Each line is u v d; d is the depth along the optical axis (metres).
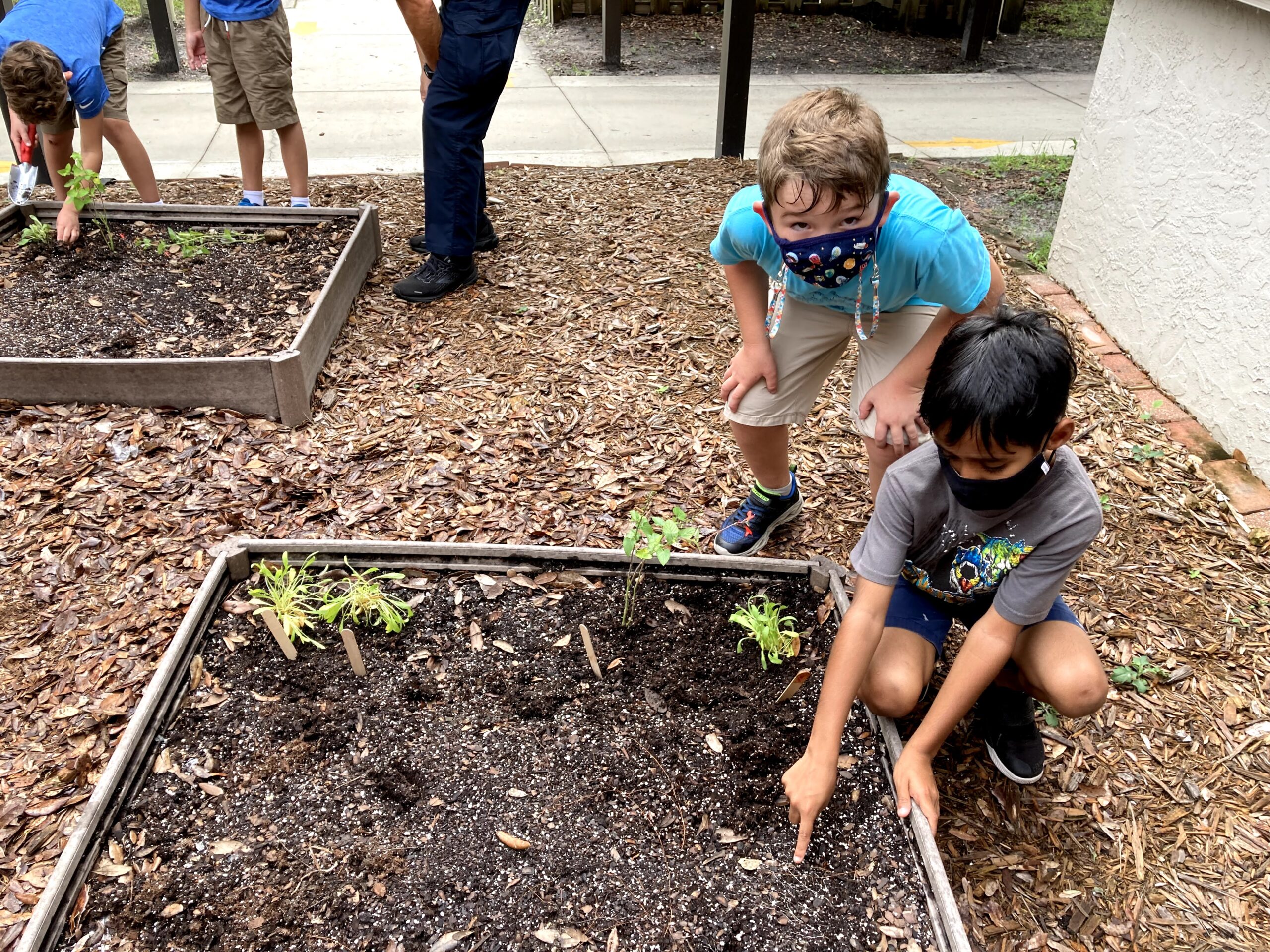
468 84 3.87
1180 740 2.29
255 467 3.07
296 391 3.24
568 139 6.65
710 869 1.89
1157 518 3.02
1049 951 1.87
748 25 5.63
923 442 2.33
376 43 9.27
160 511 2.85
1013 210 5.44
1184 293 3.57
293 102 4.54
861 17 10.51
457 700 2.23
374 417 3.37
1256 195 3.16
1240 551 2.90
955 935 1.74
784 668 2.34
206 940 1.74
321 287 4.00
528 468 3.13
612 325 4.03
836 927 1.80
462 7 3.79
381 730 2.15
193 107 7.20
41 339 3.55
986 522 1.89
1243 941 1.90
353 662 2.26
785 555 2.80
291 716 2.18
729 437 3.32
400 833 1.94
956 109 7.54
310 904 1.80
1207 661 2.51
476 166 4.07
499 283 4.36
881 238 2.03
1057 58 9.22
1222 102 3.32
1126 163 3.93
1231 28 3.26
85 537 2.74
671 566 2.57
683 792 2.04
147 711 2.08
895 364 2.37
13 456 3.02
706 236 4.87
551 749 2.12
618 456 3.21
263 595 2.44
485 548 2.56
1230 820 2.12
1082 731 2.31
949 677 1.94
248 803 1.99
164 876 1.84
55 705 2.23
